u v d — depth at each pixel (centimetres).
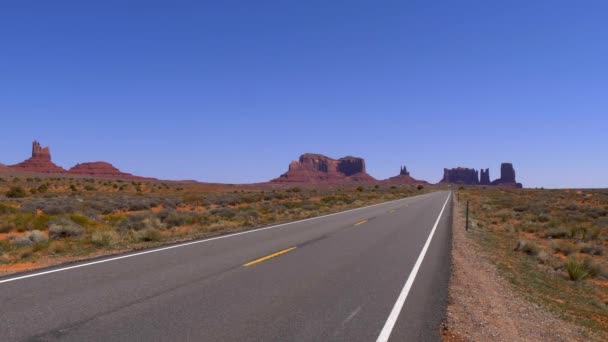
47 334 653
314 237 1966
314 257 1420
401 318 782
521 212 4447
